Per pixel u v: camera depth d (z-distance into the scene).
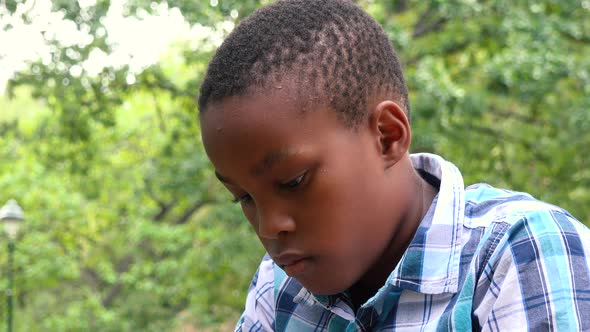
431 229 1.60
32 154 12.34
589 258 1.49
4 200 13.28
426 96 9.21
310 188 1.47
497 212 1.62
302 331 1.77
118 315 12.77
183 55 10.73
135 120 14.12
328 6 1.58
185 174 10.86
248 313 1.94
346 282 1.54
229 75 1.46
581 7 10.53
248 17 1.59
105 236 14.19
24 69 9.79
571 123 10.31
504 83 9.92
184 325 12.90
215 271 11.29
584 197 11.45
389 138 1.56
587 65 10.01
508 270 1.50
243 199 1.53
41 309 13.42
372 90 1.55
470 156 11.37
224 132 1.45
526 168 11.80
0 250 12.69
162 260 13.04
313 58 1.49
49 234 13.45
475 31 10.32
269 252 1.54
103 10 9.00
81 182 13.98
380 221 1.56
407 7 10.71
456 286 1.57
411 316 1.60
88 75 9.78
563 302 1.44
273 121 1.43
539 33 9.86
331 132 1.48
